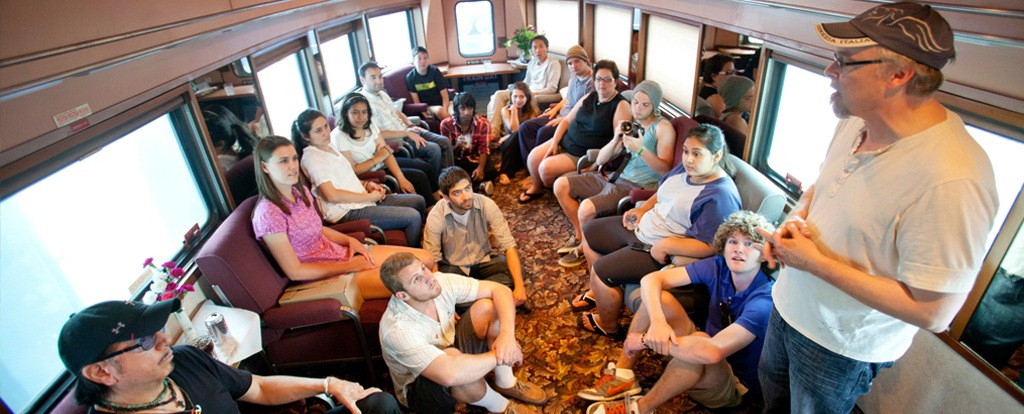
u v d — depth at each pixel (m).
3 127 1.37
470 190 2.59
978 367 1.45
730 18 2.65
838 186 1.25
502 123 5.16
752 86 2.54
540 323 2.78
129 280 2.00
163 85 2.13
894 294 1.09
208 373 1.56
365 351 2.29
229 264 2.02
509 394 2.25
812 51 1.97
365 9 5.02
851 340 1.31
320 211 2.93
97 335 1.20
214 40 2.59
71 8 1.58
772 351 1.63
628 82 4.54
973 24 1.31
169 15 2.14
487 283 2.22
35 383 1.58
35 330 1.59
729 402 2.08
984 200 0.97
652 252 2.39
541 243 3.58
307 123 2.85
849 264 1.23
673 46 3.55
